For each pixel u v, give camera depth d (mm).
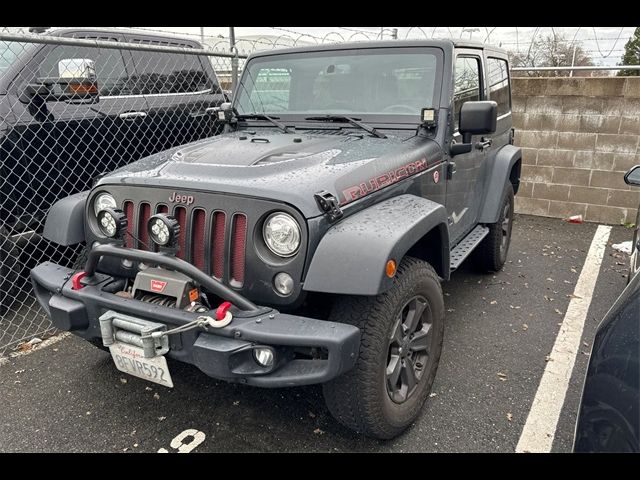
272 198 2311
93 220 2871
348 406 2449
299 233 2277
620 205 6828
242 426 2848
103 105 4570
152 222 2363
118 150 4695
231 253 2424
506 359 3516
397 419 2635
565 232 6566
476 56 4051
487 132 3277
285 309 2395
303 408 3004
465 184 3928
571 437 2746
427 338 2867
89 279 2676
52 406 3033
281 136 3330
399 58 3510
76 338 3850
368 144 3104
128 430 2824
